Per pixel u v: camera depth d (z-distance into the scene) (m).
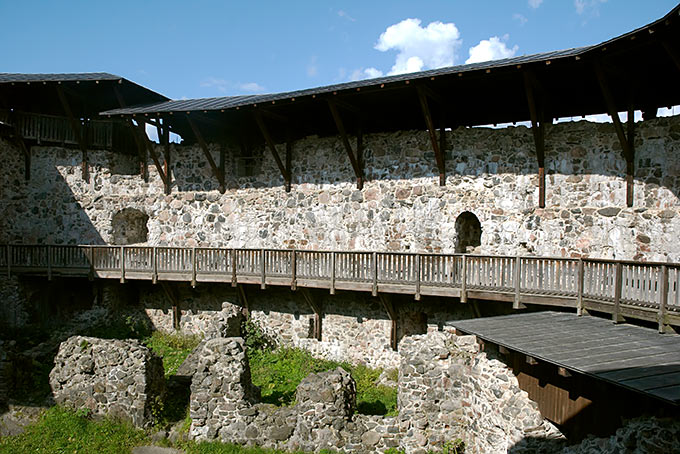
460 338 9.67
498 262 11.59
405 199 14.92
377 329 14.39
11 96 18.23
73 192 18.61
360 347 14.62
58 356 11.37
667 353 7.31
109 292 17.03
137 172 19.64
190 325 16.94
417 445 9.12
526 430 7.69
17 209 18.64
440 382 9.34
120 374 10.84
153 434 10.46
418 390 9.39
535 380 8.19
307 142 16.47
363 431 9.35
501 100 14.47
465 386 9.25
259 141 17.86
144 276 15.89
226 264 15.11
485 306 12.94
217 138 17.86
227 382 10.05
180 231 18.14
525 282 11.23
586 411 7.29
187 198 18.08
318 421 9.38
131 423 10.64
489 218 13.90
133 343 11.27
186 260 15.51
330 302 15.09
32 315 17.03
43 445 9.98
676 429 5.72
